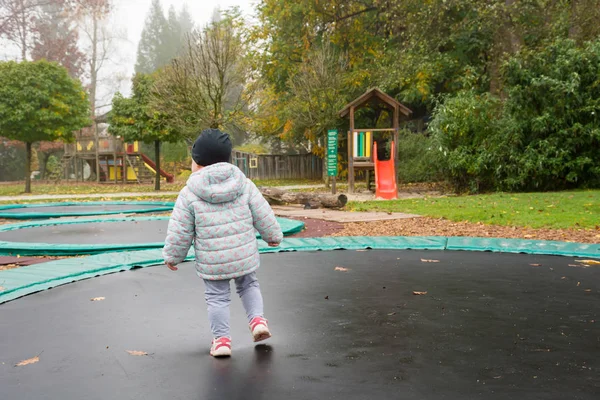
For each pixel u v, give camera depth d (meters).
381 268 5.48
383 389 2.45
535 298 4.17
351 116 17.36
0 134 19.77
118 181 30.39
